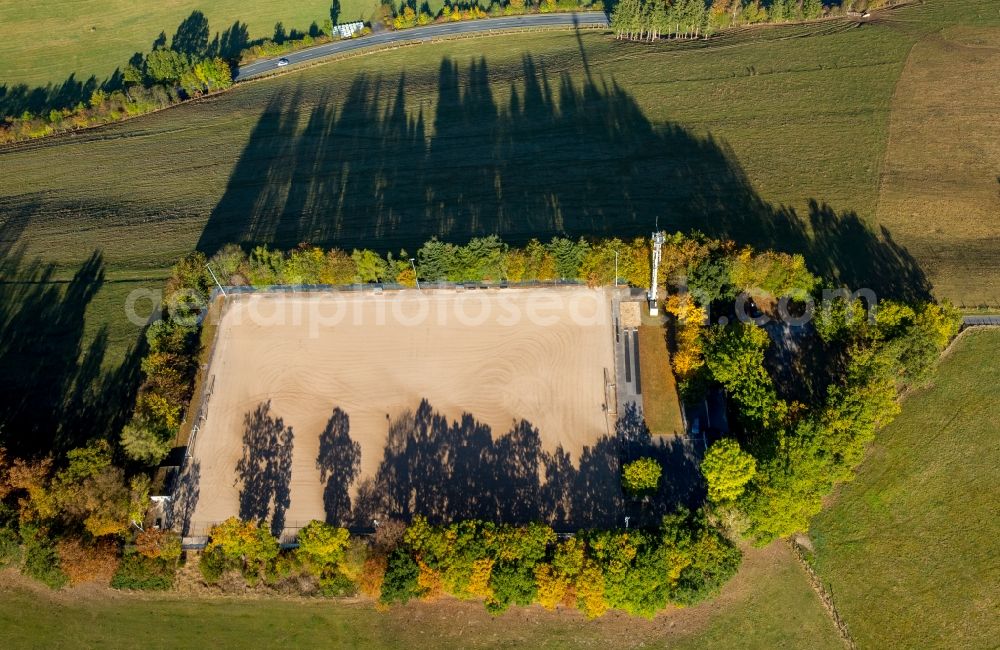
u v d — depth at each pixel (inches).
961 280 5526.6
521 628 4178.2
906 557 4274.1
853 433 4286.4
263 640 4217.5
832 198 6323.8
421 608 4254.4
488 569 3964.1
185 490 4763.8
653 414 4918.8
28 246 6584.6
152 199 7032.5
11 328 5767.7
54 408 5177.2
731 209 6299.2
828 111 7352.4
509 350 5349.4
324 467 4837.6
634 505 4534.9
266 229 6466.5
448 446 4886.8
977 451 4591.5
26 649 4244.6
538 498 4616.1
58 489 4318.4
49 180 7480.3
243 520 4626.0
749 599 4188.0
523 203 6501.0
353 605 4286.4
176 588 4365.2
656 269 5064.0
